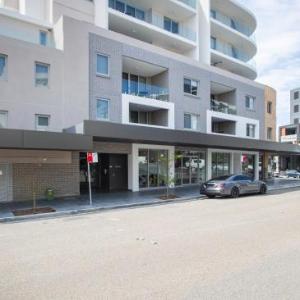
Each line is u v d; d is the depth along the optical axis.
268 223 10.36
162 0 27.62
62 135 15.28
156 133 19.78
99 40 20.73
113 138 18.34
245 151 32.34
